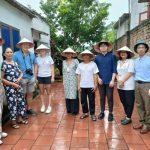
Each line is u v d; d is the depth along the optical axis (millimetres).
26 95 3904
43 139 2926
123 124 3410
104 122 3531
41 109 4137
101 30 10609
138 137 2951
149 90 2967
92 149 2635
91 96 3621
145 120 3125
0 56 3879
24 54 3738
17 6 4793
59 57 9484
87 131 3176
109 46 3531
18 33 5090
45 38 8195
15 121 3344
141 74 3020
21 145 2768
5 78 3271
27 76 3725
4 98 3439
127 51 3258
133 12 8742
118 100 5066
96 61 3588
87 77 3602
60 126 3387
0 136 2871
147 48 3035
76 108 3959
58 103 4797
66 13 9969
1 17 4164
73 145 2742
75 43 10578
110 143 2785
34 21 6559
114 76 3479
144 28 4652
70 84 3879
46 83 4055
